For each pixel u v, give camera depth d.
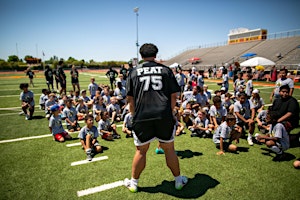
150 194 2.95
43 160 4.06
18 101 10.84
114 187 3.14
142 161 2.86
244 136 5.28
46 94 8.80
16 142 5.06
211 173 3.49
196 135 5.45
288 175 3.41
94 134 4.50
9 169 3.71
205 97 7.02
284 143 3.86
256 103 6.35
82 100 7.23
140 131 2.67
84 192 3.02
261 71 20.88
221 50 44.72
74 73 11.86
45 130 6.01
